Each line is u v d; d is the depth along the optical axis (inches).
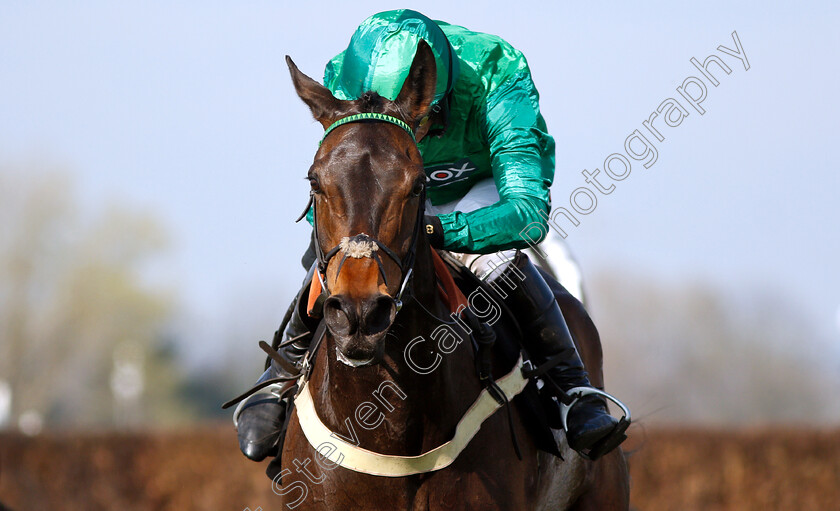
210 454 1071.6
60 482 950.4
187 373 3545.8
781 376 3703.3
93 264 2591.0
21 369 2541.8
